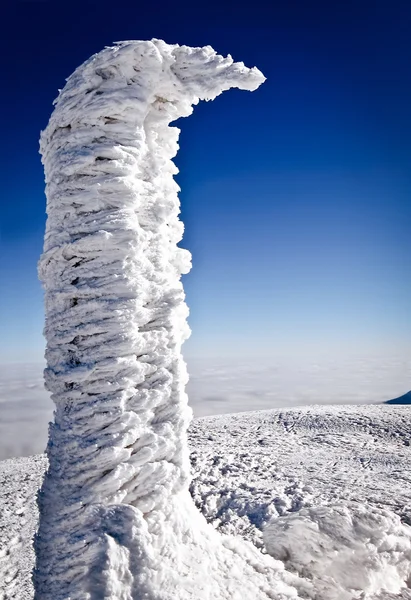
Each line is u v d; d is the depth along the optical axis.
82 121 4.24
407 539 6.09
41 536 4.07
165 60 4.44
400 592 5.55
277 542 5.94
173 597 3.71
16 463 22.17
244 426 27.70
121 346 4.12
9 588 9.67
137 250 4.26
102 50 4.24
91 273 4.19
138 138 4.36
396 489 12.36
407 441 22.97
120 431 4.05
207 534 4.73
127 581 3.67
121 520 3.85
